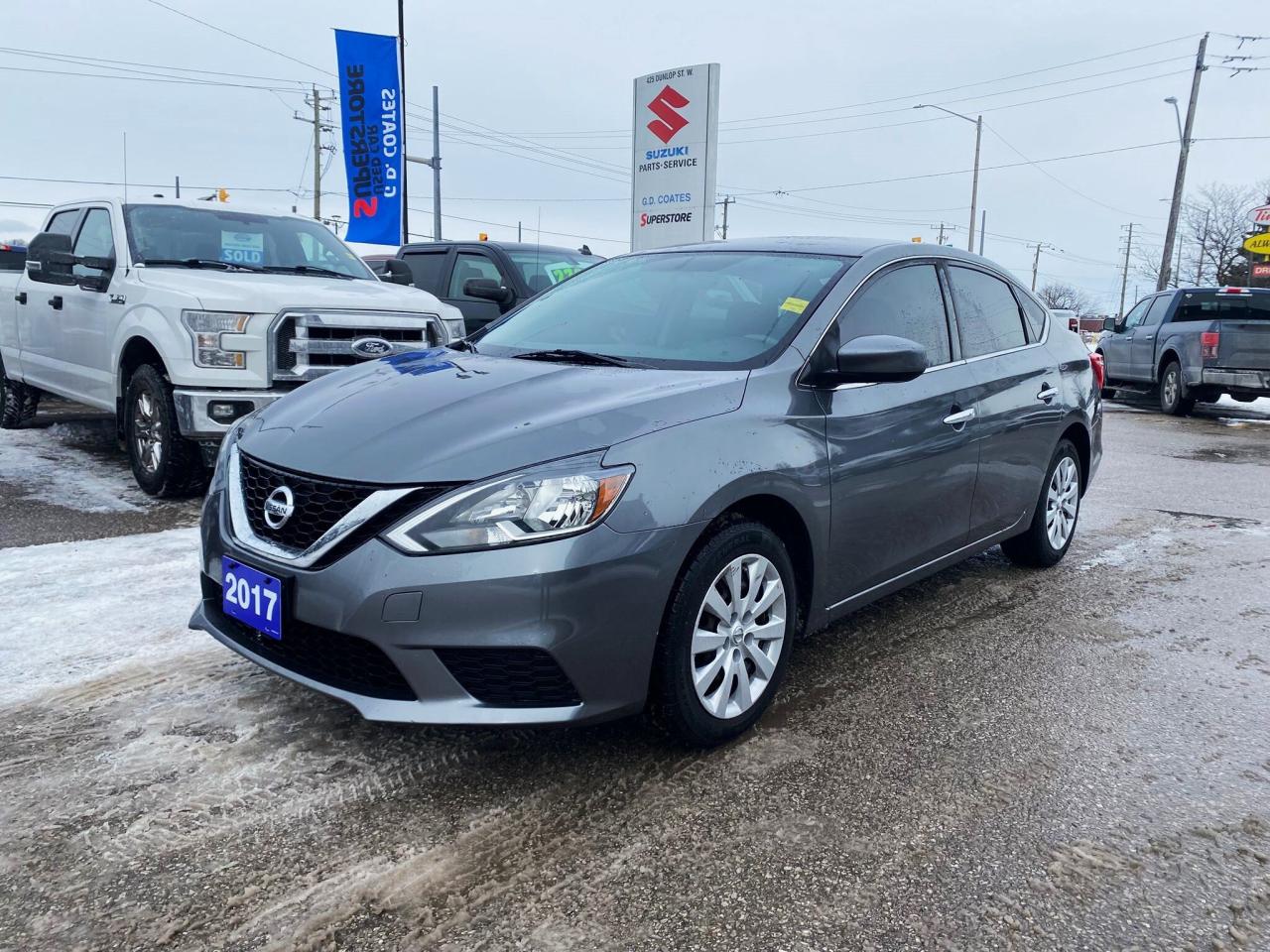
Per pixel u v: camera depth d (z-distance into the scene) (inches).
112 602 157.8
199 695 125.0
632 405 108.2
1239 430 479.8
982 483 161.3
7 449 290.4
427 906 84.5
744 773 109.4
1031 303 192.4
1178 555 216.5
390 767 108.2
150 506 223.6
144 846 92.0
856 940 81.4
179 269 243.8
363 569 96.3
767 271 146.4
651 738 113.3
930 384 147.3
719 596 110.9
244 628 113.8
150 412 227.6
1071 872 92.0
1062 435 192.2
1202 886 90.4
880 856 93.8
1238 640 160.2
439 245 385.7
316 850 92.1
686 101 437.1
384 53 652.7
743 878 89.7
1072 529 203.0
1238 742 121.3
